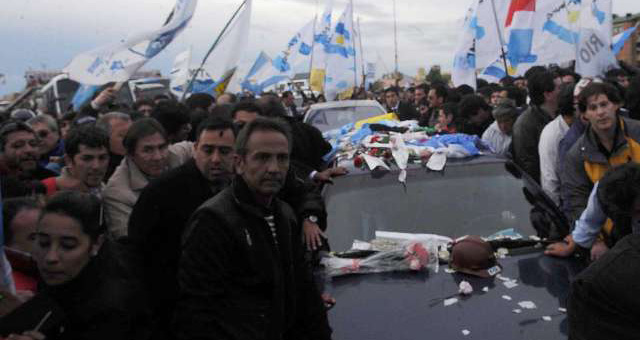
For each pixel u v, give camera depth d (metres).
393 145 4.33
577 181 3.84
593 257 3.25
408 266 3.33
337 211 3.79
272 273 2.27
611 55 7.22
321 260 3.43
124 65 5.62
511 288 3.07
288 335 2.55
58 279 2.14
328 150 4.64
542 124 5.17
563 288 3.04
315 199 3.40
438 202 3.82
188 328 2.19
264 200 2.31
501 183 3.94
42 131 5.06
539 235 3.61
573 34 8.59
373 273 3.33
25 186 3.37
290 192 3.38
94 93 7.23
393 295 3.08
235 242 2.21
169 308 2.79
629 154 3.67
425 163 4.16
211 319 2.17
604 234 3.27
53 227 2.12
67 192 2.23
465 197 3.85
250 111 4.12
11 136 3.98
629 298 1.87
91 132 3.52
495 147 6.07
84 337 2.07
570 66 10.75
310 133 4.50
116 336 2.09
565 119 4.51
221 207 2.24
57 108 12.78
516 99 7.84
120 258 2.29
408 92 13.66
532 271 3.25
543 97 5.19
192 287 2.19
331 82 12.77
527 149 5.23
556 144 4.54
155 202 2.79
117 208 3.35
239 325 2.19
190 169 2.87
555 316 2.77
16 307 2.10
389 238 3.57
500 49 9.51
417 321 2.81
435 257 3.36
